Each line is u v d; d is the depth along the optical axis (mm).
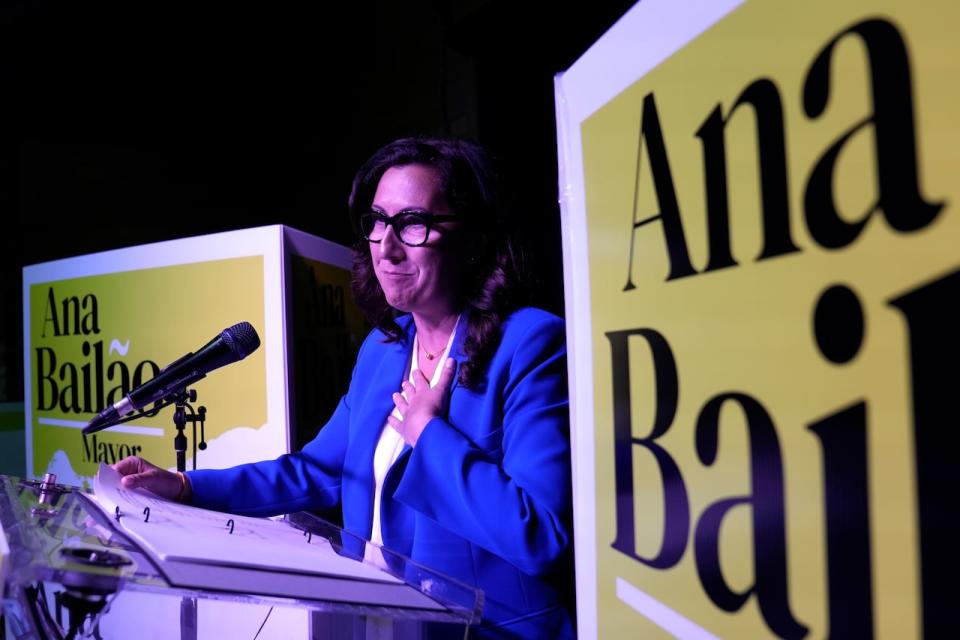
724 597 495
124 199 4199
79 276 1892
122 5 3457
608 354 667
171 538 796
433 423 1173
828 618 404
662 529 574
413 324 1448
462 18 3021
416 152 1321
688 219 535
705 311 516
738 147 478
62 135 3871
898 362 360
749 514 472
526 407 1158
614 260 653
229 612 1365
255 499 1404
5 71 3533
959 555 329
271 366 1571
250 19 3756
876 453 372
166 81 3869
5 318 3852
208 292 1655
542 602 1176
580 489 730
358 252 1461
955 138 329
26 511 908
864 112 378
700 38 515
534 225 3029
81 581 639
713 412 508
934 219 339
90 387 1858
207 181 4328
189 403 1671
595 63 682
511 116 3160
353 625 1064
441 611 778
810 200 415
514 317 1271
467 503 1080
